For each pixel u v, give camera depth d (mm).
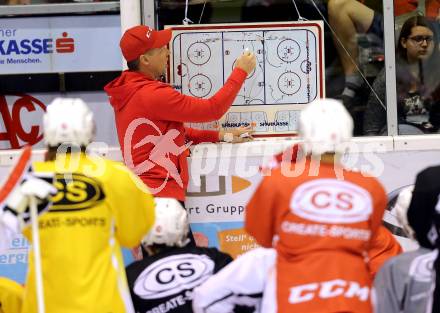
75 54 14289
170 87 12375
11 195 9398
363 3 13594
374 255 11367
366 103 13695
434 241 9508
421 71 13812
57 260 9336
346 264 8727
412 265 9609
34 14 14219
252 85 13492
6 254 12766
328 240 8797
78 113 9758
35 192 9258
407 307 9648
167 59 13484
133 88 12312
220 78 13547
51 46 14289
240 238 12883
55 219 9414
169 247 10406
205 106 12117
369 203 8953
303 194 8914
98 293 9305
